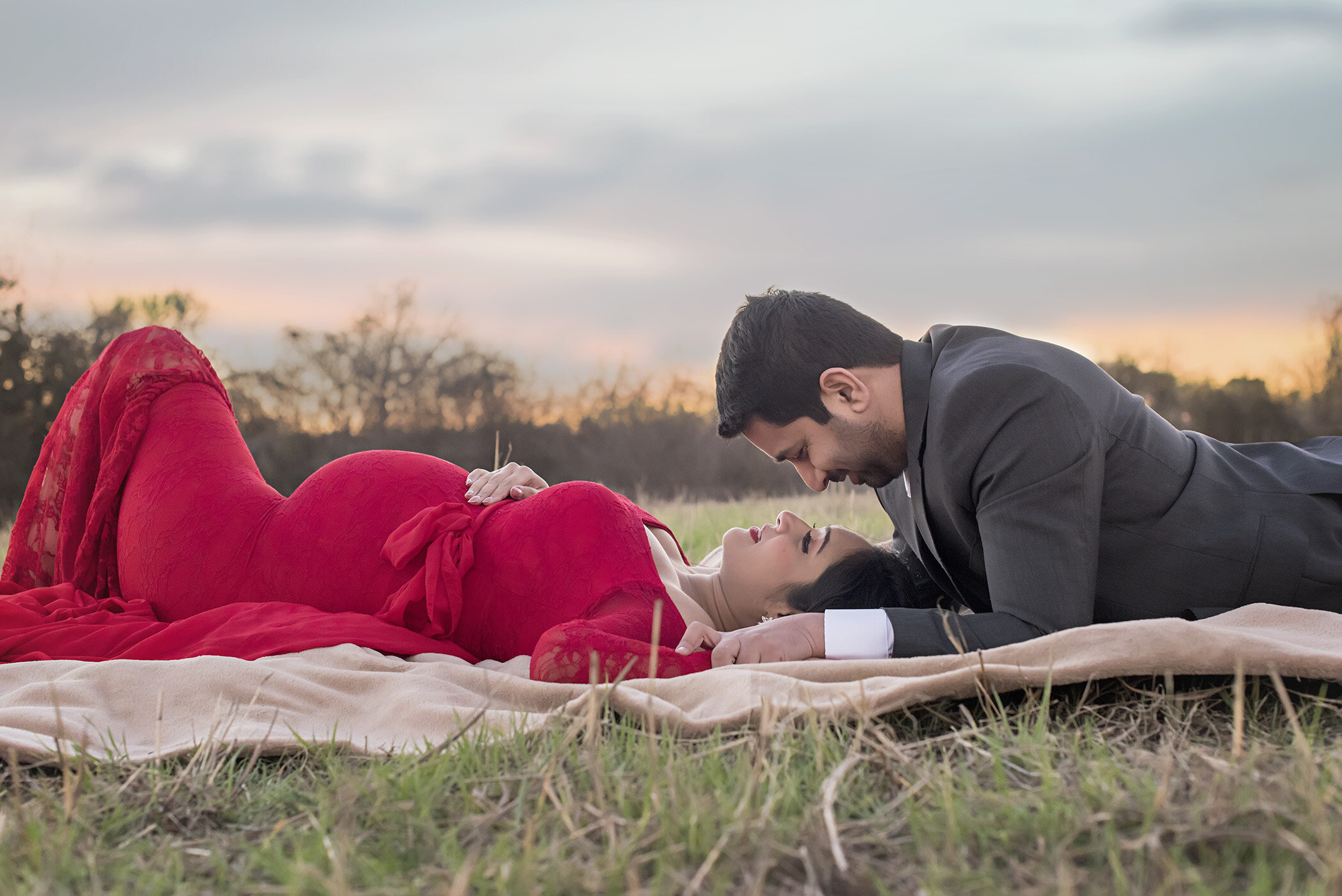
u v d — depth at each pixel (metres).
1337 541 2.58
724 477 28.05
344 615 2.92
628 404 28.92
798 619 2.58
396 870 1.46
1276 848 1.38
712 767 1.75
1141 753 1.77
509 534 2.96
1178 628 2.14
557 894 1.36
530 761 1.88
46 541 3.51
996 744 1.83
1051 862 1.41
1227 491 2.62
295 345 26.97
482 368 28.50
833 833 1.44
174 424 3.36
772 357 2.73
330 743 2.06
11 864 1.47
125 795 1.81
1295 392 26.34
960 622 2.41
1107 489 2.55
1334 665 2.02
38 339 21.45
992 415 2.44
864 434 2.71
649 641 2.65
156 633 2.92
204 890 1.46
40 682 2.53
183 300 24.06
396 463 3.21
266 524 3.16
